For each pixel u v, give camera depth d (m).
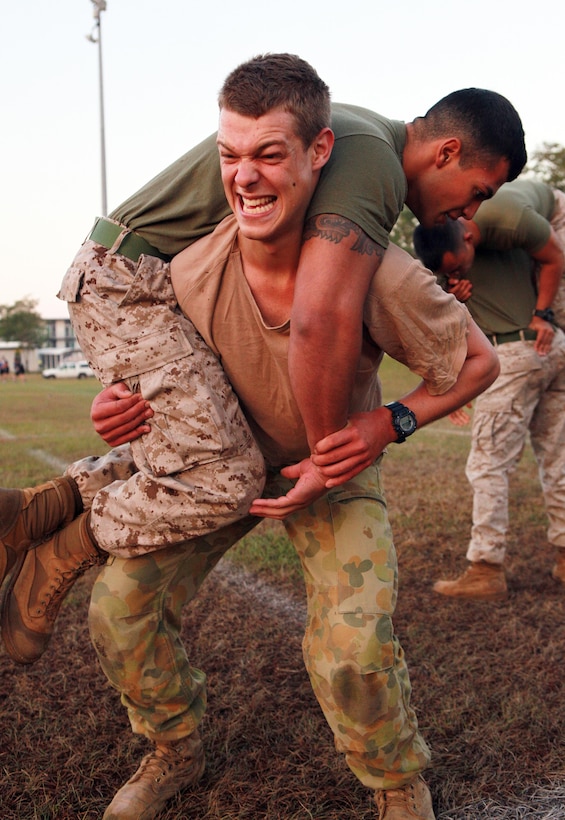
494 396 3.67
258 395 1.97
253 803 2.13
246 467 1.92
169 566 2.04
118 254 1.95
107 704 2.67
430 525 4.73
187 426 1.88
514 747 2.38
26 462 6.89
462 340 1.88
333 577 1.98
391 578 1.97
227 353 1.93
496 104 1.92
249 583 3.76
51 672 2.90
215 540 2.13
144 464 1.95
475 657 2.98
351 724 1.92
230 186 1.69
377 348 1.96
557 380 3.76
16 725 2.53
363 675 1.86
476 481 3.67
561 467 3.78
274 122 1.59
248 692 2.74
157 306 1.91
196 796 2.18
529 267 3.72
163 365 1.88
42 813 2.09
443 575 3.94
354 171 1.70
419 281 1.77
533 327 3.63
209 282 1.86
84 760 2.34
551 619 3.37
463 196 1.98
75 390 23.27
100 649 2.04
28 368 83.12
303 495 1.88
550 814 2.05
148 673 2.06
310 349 1.66
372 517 2.03
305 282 1.66
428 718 2.55
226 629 3.25
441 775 2.25
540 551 4.25
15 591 2.10
